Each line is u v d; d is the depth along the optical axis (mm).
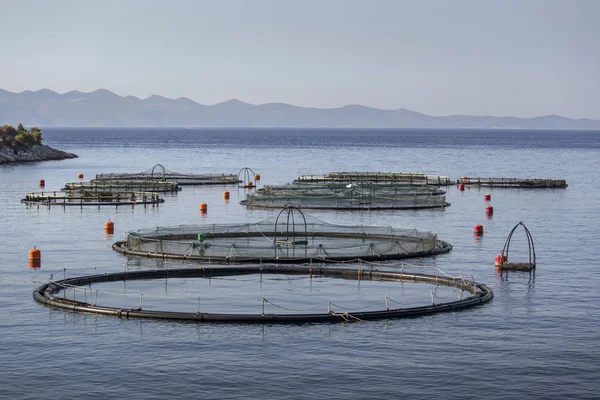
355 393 36062
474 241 78000
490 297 52188
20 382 37094
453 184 149500
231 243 72562
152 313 46969
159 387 36594
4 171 178750
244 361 39875
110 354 40781
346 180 148500
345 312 47250
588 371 38812
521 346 42344
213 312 48781
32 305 50031
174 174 155000
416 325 46000
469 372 38594
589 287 56156
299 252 66562
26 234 80875
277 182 155500
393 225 89688
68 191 118562
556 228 87750
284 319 46375
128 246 71312
